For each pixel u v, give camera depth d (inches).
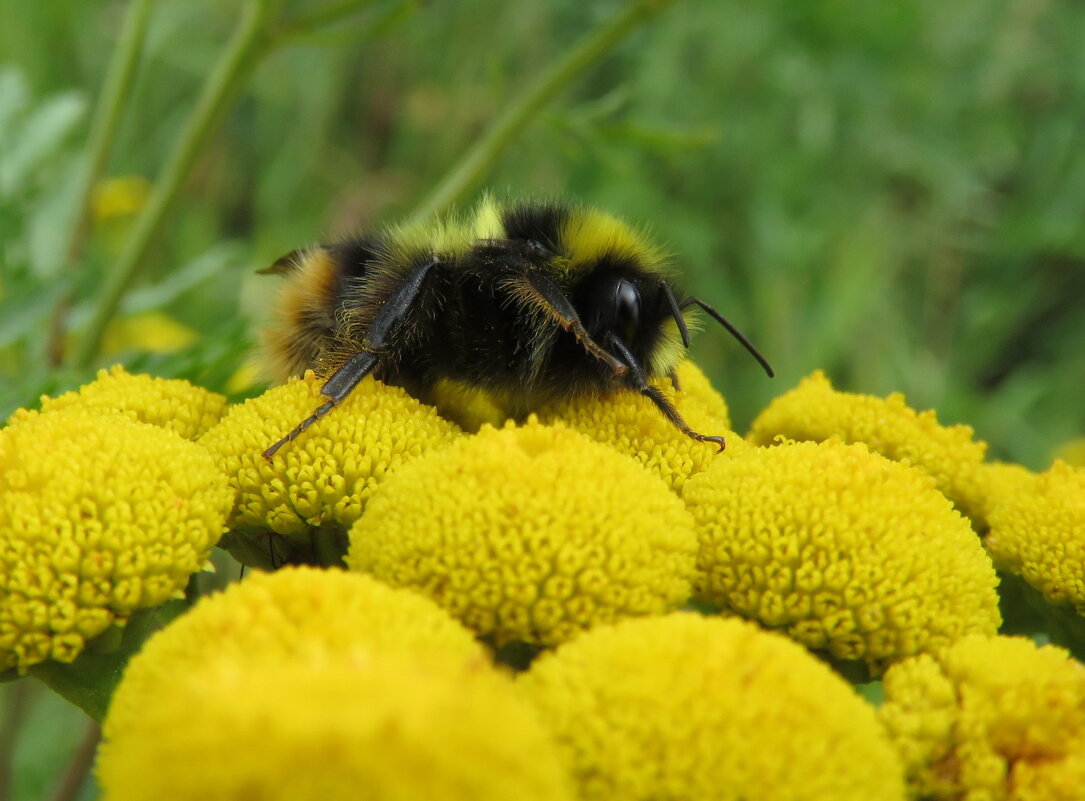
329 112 5.8
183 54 5.8
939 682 1.9
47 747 4.0
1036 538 2.3
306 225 5.6
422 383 2.5
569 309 2.3
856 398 2.5
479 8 5.8
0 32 5.3
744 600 2.0
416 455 2.2
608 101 3.6
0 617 1.9
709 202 5.9
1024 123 6.4
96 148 3.7
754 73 6.0
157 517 2.0
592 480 2.0
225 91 3.4
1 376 3.2
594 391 2.4
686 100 6.0
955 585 2.0
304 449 2.2
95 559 1.9
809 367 5.5
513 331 2.4
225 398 2.4
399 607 1.8
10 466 2.0
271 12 3.4
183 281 3.7
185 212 5.5
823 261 5.8
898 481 2.1
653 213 5.6
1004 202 6.5
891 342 5.8
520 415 2.5
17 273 3.1
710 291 5.7
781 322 5.6
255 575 1.8
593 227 2.5
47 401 2.3
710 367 5.7
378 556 2.0
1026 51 6.2
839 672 2.1
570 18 5.8
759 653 1.8
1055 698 1.9
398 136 5.9
